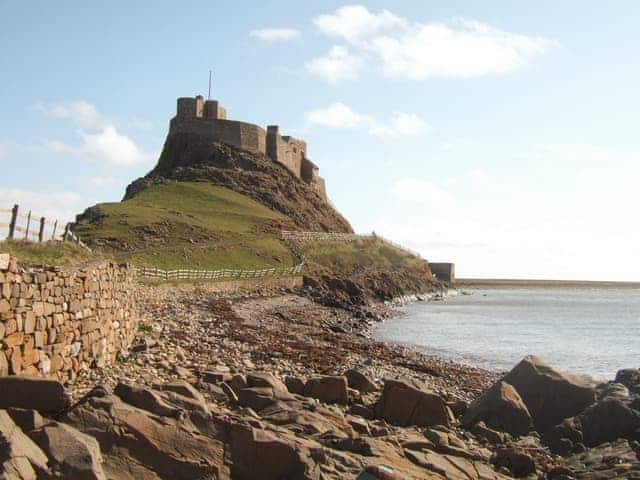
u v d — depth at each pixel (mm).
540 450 20875
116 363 23766
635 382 26422
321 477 14000
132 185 155000
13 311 14938
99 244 82125
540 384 24219
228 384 20703
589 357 53219
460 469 17438
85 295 20438
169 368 23625
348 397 23125
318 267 106375
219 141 156250
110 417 13094
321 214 153875
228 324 45250
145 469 12648
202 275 74188
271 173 153625
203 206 124062
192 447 13469
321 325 59781
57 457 11125
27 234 24266
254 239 106062
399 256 152625
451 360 45500
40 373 16422
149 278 61500
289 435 15664
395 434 19781
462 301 138000
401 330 69188
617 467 18375
